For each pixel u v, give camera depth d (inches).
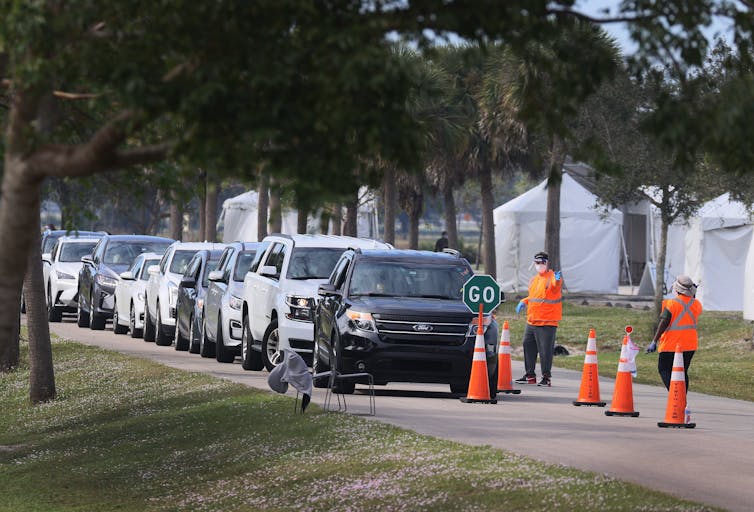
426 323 1652.3
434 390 1824.6
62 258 3474.4
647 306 4005.9
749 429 1427.2
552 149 3683.6
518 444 1259.8
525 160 4288.9
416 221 4869.6
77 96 856.9
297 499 1109.7
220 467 1322.6
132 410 1790.1
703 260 3929.6
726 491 1018.1
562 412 1550.2
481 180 4421.8
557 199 4040.4
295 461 1254.9
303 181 749.3
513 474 1062.4
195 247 2783.0
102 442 1604.3
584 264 4874.5
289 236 2111.2
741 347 2935.5
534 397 1738.4
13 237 845.8
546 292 1916.8
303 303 1932.8
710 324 3417.8
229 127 759.1
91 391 2058.3
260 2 768.9
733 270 3922.2
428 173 4448.8
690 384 2111.2
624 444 1275.8
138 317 2871.6
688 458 1188.5
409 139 761.6
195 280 2541.8
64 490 1353.3
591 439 1307.8
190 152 760.3
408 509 997.2
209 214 4345.5
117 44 823.1
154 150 800.3
